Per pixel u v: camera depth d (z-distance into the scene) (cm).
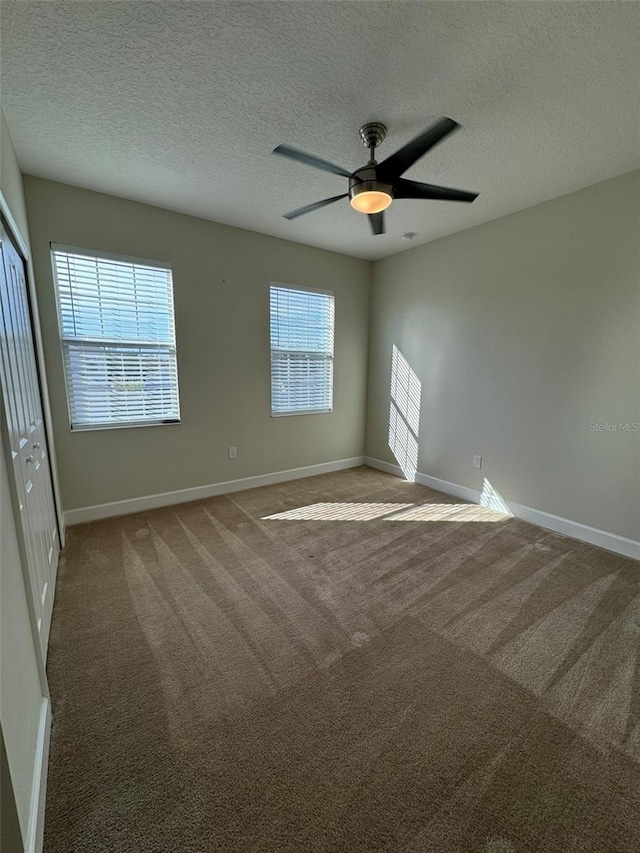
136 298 309
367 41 147
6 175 184
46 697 134
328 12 135
